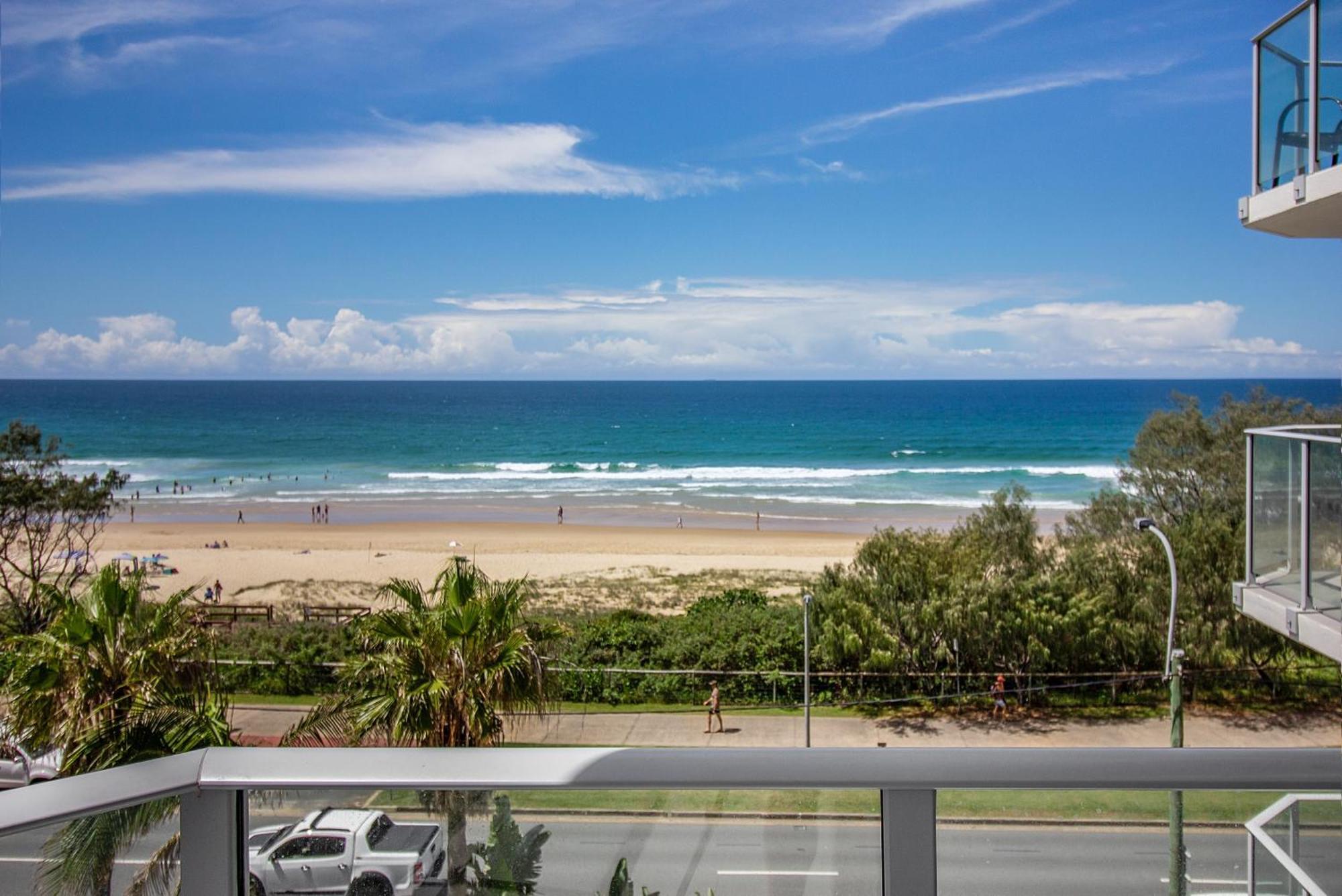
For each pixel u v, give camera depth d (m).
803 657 22.62
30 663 8.61
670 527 58.66
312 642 22.98
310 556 46.91
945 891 1.99
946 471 83.06
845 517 61.62
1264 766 1.96
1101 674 21.59
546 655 10.83
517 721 15.58
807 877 2.00
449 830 2.01
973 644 21.89
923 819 1.99
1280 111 4.37
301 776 1.96
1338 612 4.07
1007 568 24.25
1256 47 4.52
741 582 38.44
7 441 28.12
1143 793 1.99
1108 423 127.00
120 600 9.02
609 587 37.28
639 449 108.06
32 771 8.66
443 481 83.25
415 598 10.38
